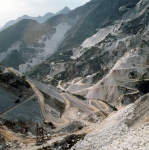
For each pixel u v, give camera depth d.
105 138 45.03
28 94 92.62
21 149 47.28
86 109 110.38
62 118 88.12
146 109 47.97
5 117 67.56
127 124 47.56
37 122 73.25
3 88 83.50
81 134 51.56
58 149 46.81
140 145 32.84
